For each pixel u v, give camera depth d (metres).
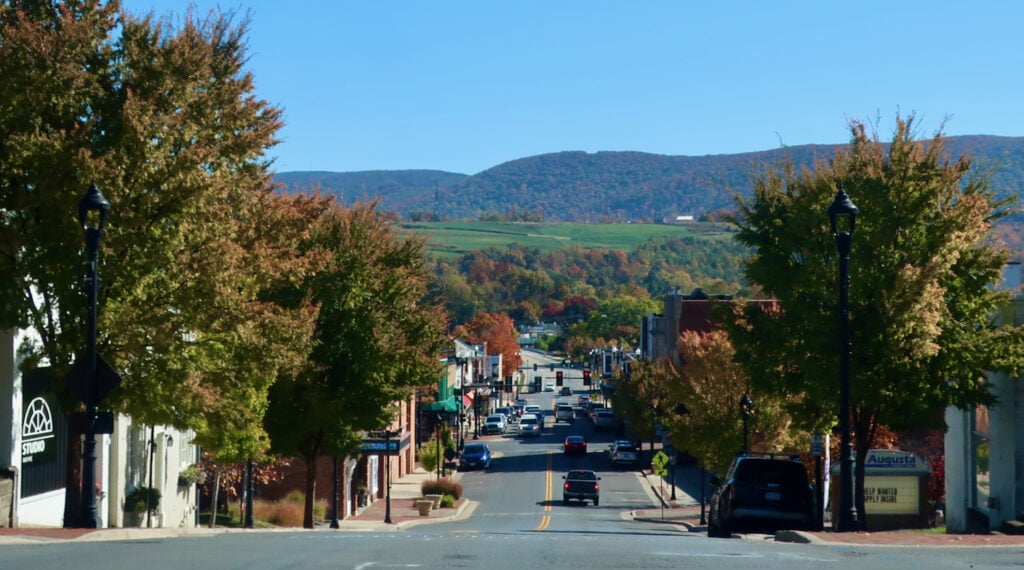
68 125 20.52
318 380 35.50
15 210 20.55
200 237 21.23
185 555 13.46
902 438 42.91
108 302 20.72
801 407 27.61
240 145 22.20
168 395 21.20
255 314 22.36
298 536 19.47
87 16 21.06
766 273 26.38
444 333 45.53
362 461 59.38
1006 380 25.73
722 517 22.95
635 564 12.69
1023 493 25.47
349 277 35.50
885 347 24.38
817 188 26.25
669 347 91.88
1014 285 31.52
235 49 22.92
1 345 23.23
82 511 19.11
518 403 170.50
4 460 23.16
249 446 30.89
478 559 13.21
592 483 60.91
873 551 15.28
